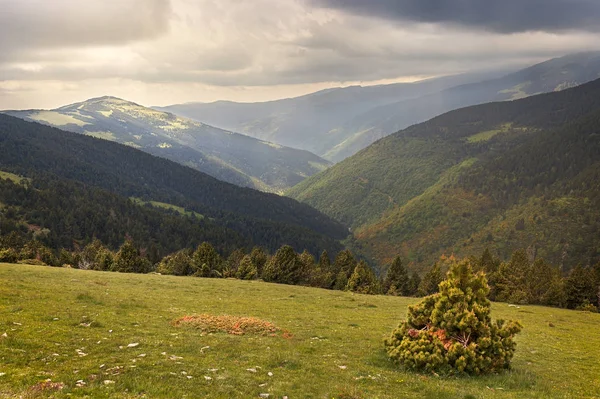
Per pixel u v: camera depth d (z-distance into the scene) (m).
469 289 21.95
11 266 50.62
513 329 21.59
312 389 15.59
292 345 23.00
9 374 13.75
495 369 20.45
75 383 13.57
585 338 35.59
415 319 22.55
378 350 23.80
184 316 27.64
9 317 21.59
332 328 29.84
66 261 94.69
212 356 19.05
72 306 27.12
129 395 12.78
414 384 17.41
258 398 14.17
